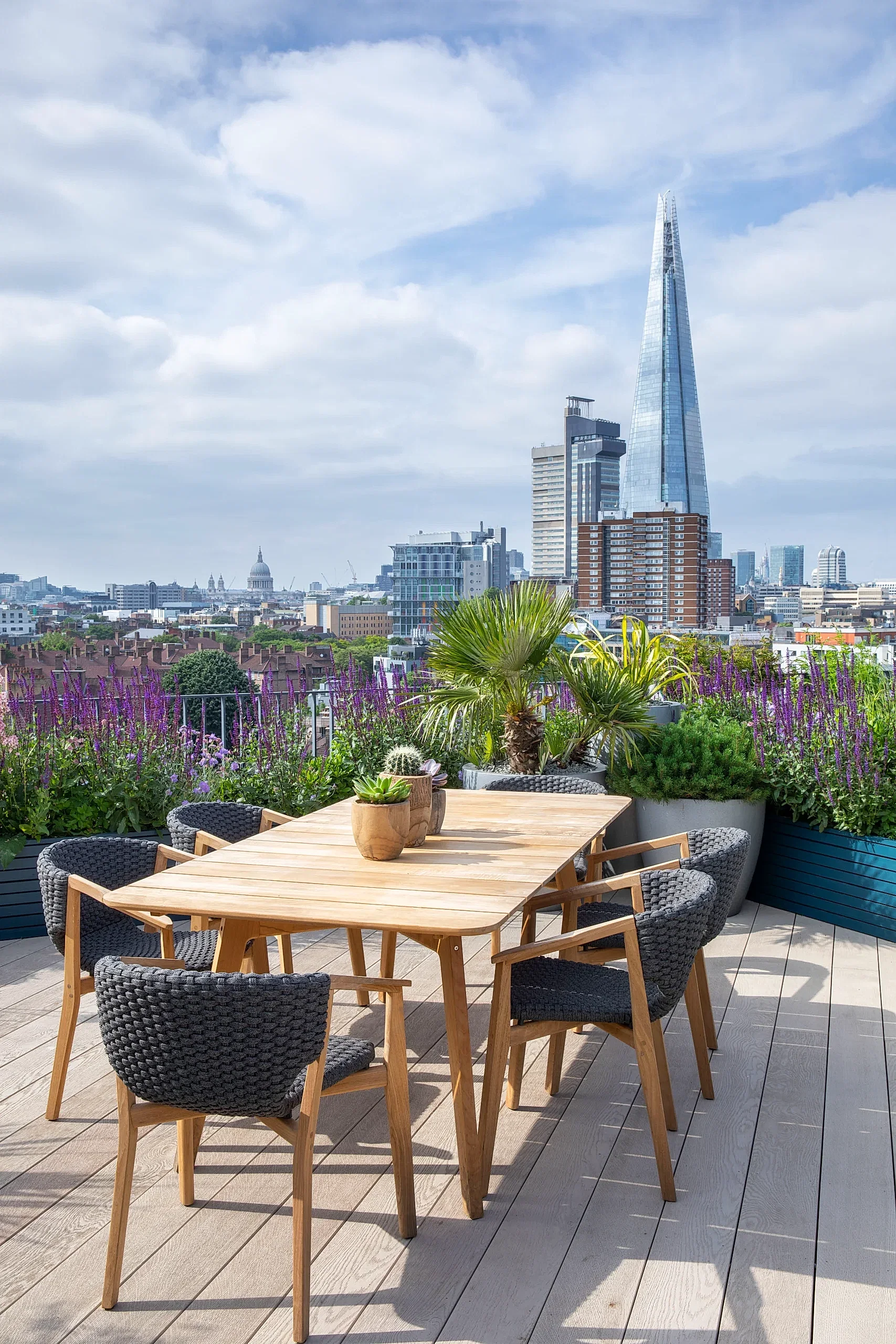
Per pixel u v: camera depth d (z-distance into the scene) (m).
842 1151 2.77
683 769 4.86
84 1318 2.12
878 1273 2.26
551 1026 2.65
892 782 4.53
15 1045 3.41
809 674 5.43
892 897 4.40
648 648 6.01
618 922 2.54
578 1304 2.16
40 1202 2.53
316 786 5.34
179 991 2.03
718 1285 2.22
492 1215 2.48
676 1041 3.48
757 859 4.91
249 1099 2.07
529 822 3.37
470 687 5.21
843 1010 3.69
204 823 3.66
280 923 2.82
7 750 4.61
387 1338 2.07
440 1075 3.22
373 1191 2.58
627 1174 2.66
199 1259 2.31
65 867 3.16
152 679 5.16
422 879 2.63
